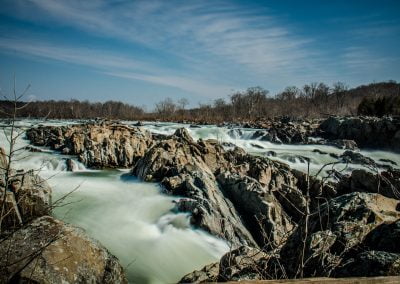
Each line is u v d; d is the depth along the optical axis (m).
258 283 2.09
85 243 3.10
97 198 15.23
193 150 19.77
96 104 91.81
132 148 23.92
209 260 11.26
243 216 14.55
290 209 15.70
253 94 86.94
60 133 27.73
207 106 87.31
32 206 4.84
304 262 4.31
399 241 4.02
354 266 3.77
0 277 2.57
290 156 27.61
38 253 2.74
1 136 26.39
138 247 11.32
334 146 34.84
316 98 91.19
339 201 5.24
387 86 115.69
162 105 87.50
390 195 14.79
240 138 38.78
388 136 35.19
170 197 15.30
